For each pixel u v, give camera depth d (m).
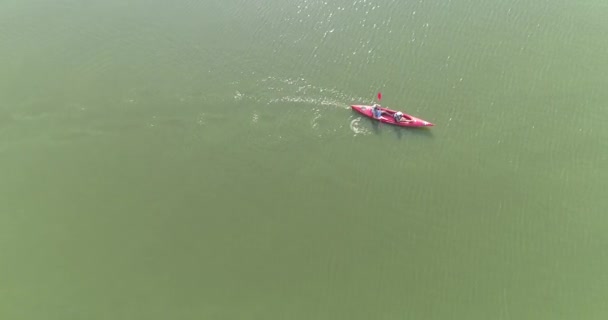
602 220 41.19
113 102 50.34
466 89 49.72
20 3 62.25
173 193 44.22
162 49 55.12
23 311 37.25
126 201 43.88
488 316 36.56
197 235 41.50
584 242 40.09
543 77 50.34
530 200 42.47
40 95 51.03
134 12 60.09
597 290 37.59
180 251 40.59
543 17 56.16
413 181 44.03
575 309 36.75
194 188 44.56
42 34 57.62
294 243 40.75
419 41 54.38
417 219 41.81
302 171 45.25
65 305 37.59
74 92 51.25
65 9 61.09
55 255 40.50
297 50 54.25
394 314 36.81
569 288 37.78
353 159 45.72
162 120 49.19
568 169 44.12
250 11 59.19
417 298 37.53
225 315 36.84
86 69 53.41
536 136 46.25
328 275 38.94
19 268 39.66
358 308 37.12
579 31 54.41
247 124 48.59
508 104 48.44
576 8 56.91
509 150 45.47
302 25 57.09
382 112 47.66
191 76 52.28
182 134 48.28
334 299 37.62
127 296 38.03
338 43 54.78
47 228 42.19
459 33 54.94
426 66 51.91
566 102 48.38
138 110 49.78
